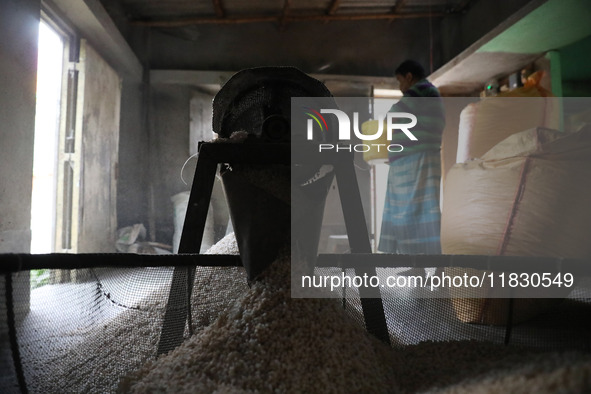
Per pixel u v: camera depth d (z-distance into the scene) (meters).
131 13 6.78
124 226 6.52
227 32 7.16
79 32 5.07
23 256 1.08
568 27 4.94
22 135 2.96
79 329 1.53
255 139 1.51
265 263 1.36
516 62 5.94
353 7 6.95
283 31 7.26
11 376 1.18
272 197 1.38
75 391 1.29
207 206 1.51
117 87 6.06
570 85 6.65
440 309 1.63
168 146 6.96
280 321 1.21
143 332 1.58
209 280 1.71
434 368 1.28
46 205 7.02
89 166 5.09
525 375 0.91
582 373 0.77
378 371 1.22
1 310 1.14
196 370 1.16
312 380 1.10
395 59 7.39
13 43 2.84
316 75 7.03
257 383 1.08
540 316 1.59
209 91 7.28
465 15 7.02
